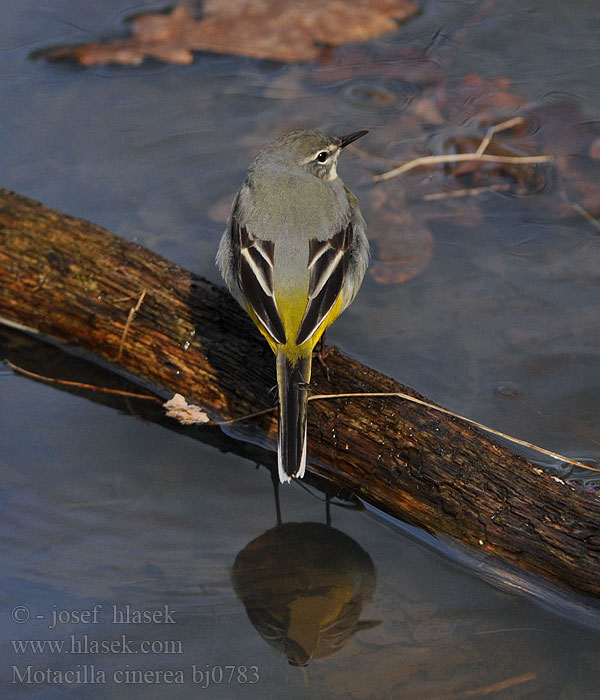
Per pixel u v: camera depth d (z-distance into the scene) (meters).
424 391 11.44
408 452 9.82
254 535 10.04
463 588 9.34
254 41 17.17
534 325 12.29
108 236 12.20
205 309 11.54
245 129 15.52
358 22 17.73
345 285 10.60
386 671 8.46
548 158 14.79
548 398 11.33
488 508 9.31
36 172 14.56
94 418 11.70
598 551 8.75
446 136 15.34
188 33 17.39
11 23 17.62
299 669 8.52
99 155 14.97
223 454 11.21
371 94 16.23
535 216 13.89
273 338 9.76
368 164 14.88
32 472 10.77
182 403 11.55
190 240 13.59
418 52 17.11
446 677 8.36
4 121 15.48
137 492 10.58
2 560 9.60
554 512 9.08
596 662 8.48
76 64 16.73
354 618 9.02
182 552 9.81
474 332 12.24
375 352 12.01
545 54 16.97
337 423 10.24
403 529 10.10
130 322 11.74
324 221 10.38
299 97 16.22
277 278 10.04
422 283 12.98
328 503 10.48
